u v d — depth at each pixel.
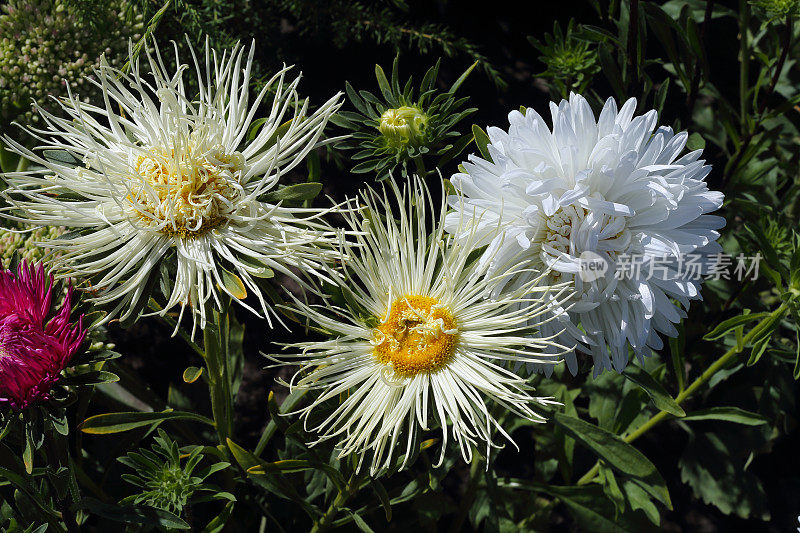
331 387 0.47
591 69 0.59
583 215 0.45
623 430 0.59
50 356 0.42
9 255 0.51
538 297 0.46
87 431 0.48
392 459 0.46
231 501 0.52
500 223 0.44
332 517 0.52
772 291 0.67
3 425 0.43
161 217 0.45
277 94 0.46
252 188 0.45
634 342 0.46
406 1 0.71
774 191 0.68
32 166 0.56
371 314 0.46
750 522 0.67
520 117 0.46
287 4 0.63
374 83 0.69
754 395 0.65
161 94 0.45
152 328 0.65
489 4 0.73
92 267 0.44
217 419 0.52
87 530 0.60
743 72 0.66
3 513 0.52
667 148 0.47
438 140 0.48
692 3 0.69
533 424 0.62
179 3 0.55
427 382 0.46
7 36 0.55
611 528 0.59
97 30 0.56
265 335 0.65
